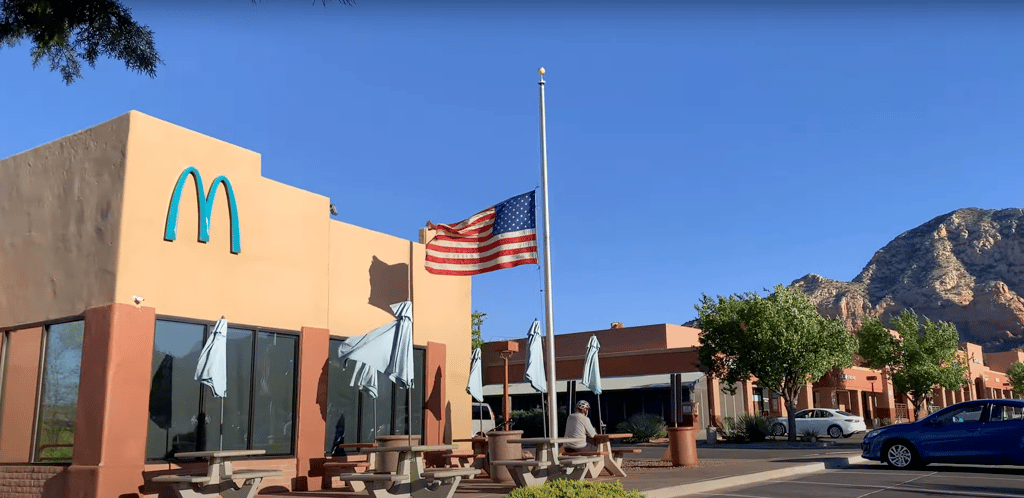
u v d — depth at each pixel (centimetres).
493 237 1678
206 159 1327
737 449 2867
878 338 4909
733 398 4150
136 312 1177
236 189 1373
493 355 4825
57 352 1238
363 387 1466
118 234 1180
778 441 3353
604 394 4272
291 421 1423
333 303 1563
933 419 1712
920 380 4744
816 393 4838
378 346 1343
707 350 3497
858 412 5169
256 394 1363
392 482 1123
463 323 1902
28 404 1258
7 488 1230
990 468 1711
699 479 1408
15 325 1305
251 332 1370
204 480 1071
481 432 1967
